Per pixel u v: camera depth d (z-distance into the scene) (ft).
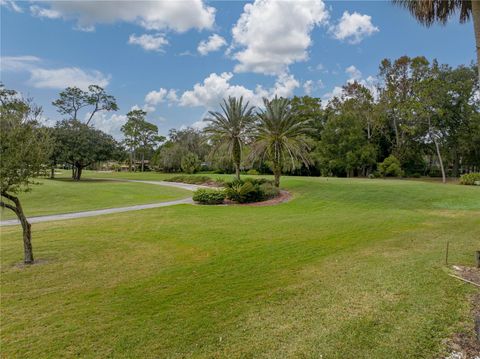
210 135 83.97
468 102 124.98
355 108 145.59
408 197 60.49
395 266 19.60
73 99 166.71
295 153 75.41
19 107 20.98
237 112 79.92
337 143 140.67
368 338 11.44
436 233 30.35
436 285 16.10
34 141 21.13
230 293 16.26
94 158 127.85
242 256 23.39
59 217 45.03
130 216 45.16
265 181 83.51
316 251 24.30
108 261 22.65
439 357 10.22
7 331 12.76
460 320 12.46
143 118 232.53
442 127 130.11
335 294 15.57
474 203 52.90
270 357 10.58
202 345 11.45
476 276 17.37
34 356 11.04
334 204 57.16
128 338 12.04
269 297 15.57
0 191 20.71
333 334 11.80
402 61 130.52
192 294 16.25
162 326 12.90
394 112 137.90
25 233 22.35
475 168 160.25
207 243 27.89
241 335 12.04
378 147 148.46
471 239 27.40
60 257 23.80
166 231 33.58
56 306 15.08
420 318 12.71
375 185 77.66
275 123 72.28
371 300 14.64
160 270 20.45
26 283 18.30
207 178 119.03
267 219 41.60
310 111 161.17
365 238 28.58
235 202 63.31
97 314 14.14
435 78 123.44
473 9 16.19
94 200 67.77
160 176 164.35
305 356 10.55
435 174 159.94
